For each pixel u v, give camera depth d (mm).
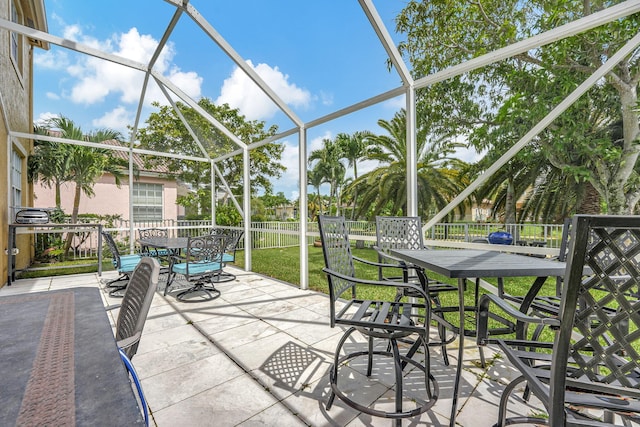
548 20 2797
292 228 6008
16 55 5574
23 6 5516
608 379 975
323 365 2186
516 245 2607
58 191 7094
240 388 1891
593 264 928
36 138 4984
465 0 3354
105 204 9070
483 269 1424
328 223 1939
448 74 2635
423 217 3574
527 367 1171
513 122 2721
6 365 733
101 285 4527
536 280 1769
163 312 3320
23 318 1078
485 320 1474
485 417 1621
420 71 4059
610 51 2143
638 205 2043
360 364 2215
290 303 3660
